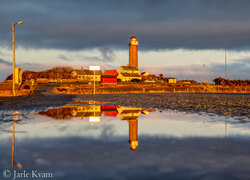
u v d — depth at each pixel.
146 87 101.94
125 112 20.06
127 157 7.07
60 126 12.69
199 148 8.12
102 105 27.42
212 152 7.60
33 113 18.41
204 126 12.75
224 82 113.00
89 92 68.50
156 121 14.70
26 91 49.44
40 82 110.75
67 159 6.87
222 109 21.97
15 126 12.44
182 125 13.11
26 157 7.05
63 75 137.62
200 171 5.87
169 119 15.59
